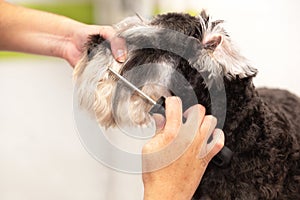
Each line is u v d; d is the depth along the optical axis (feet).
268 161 4.23
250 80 4.19
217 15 8.71
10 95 9.35
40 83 9.68
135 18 4.32
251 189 4.22
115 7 8.34
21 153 8.19
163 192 3.47
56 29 4.97
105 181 7.64
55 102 9.21
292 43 8.71
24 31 5.07
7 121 8.75
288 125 4.56
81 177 7.75
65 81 9.70
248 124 4.19
